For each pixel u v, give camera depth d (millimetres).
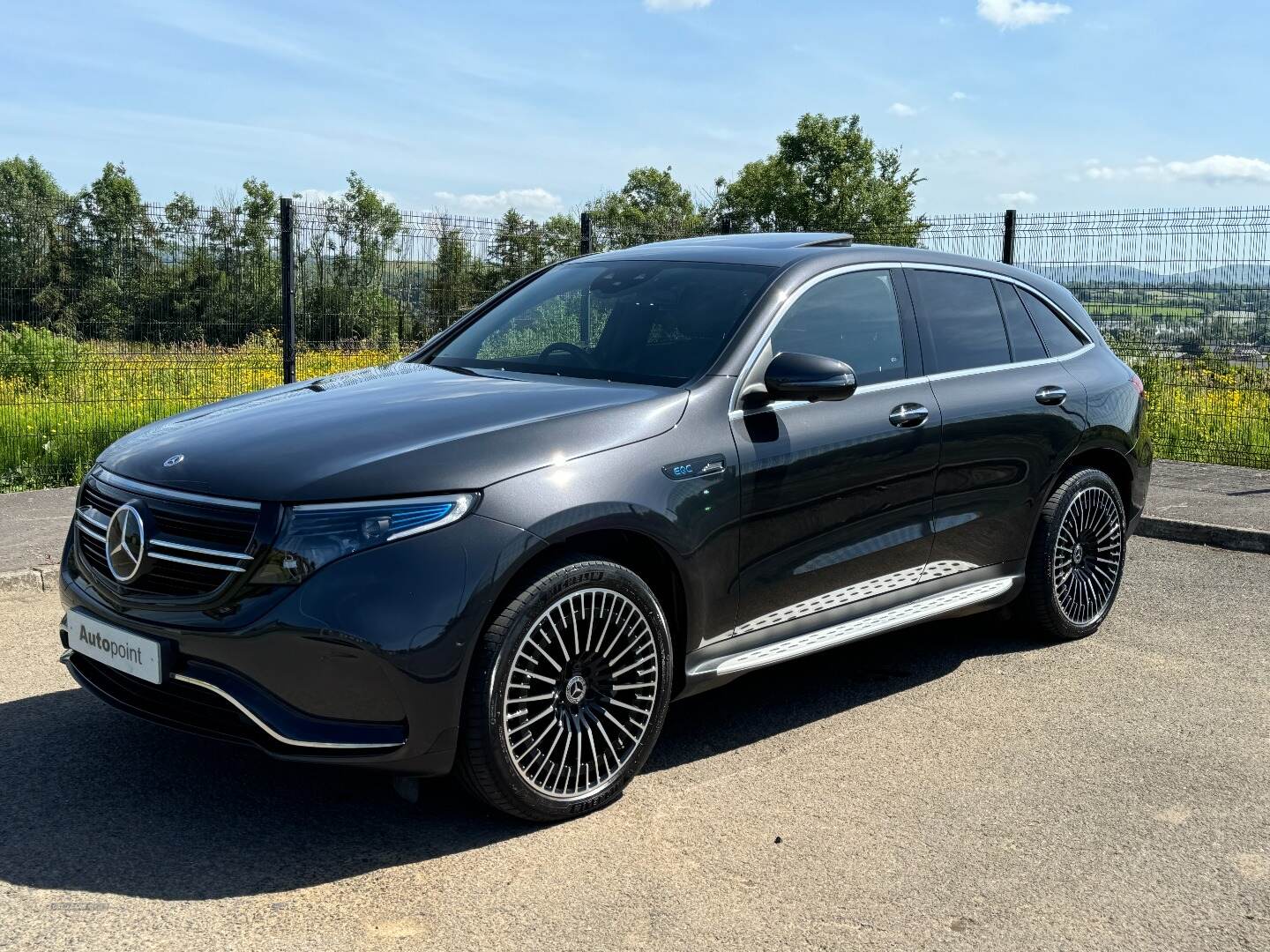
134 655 3307
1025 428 4996
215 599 3166
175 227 9430
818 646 4180
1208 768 4023
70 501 7914
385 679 3107
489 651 3246
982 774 3934
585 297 4633
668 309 4340
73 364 9297
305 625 3068
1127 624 5801
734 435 3879
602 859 3277
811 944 2842
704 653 3869
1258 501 8492
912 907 3035
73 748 3994
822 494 4137
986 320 5098
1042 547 5215
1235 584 6633
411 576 3131
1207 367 10477
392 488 3191
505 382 4082
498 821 3508
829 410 4207
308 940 2820
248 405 4008
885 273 4734
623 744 3639
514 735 3338
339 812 3549
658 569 3779
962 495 4750
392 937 2844
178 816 3492
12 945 2756
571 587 3400
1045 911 3027
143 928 2854
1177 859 3338
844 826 3512
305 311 9867
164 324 9477
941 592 4773
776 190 45344
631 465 3566
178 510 3307
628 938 2855
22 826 3402
